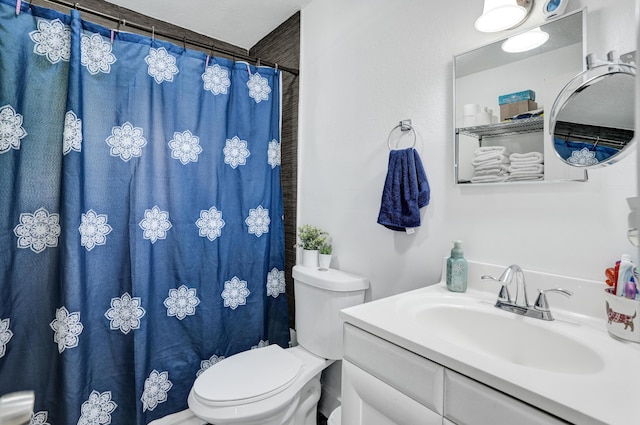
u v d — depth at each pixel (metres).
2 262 1.25
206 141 1.68
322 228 1.84
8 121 1.24
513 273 0.97
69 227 1.30
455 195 1.22
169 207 1.58
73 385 1.30
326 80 1.82
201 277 1.68
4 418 0.38
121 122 1.46
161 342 1.56
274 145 1.94
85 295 1.36
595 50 0.89
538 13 1.01
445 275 1.19
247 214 1.83
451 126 1.23
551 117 0.92
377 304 0.99
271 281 1.94
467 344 0.96
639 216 0.27
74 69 1.32
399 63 1.43
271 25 2.18
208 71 1.69
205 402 1.21
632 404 0.51
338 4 1.75
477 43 1.16
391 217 1.34
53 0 1.31
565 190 0.95
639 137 0.28
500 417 0.59
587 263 0.90
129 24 1.49
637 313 0.73
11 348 1.27
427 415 0.71
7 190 1.25
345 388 0.92
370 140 1.56
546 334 0.84
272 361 1.46
